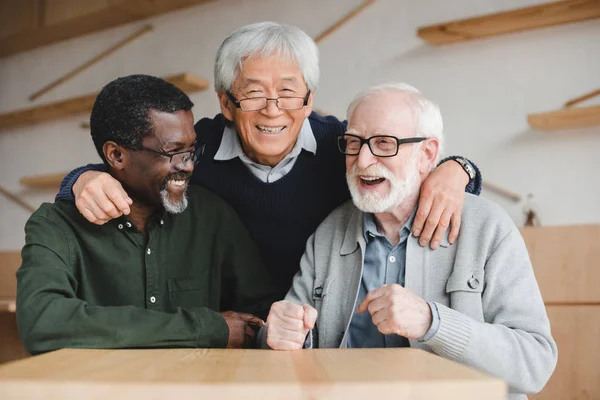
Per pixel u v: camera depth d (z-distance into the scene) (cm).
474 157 372
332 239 179
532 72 358
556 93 350
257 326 167
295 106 182
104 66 514
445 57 383
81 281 164
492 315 153
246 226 208
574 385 285
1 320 348
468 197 168
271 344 136
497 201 366
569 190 347
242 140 194
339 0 419
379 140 161
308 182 201
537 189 355
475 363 135
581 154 346
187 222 185
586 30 344
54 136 536
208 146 204
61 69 538
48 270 150
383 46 402
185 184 169
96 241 166
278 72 178
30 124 549
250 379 80
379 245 169
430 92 387
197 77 450
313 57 183
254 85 179
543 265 295
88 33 524
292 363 98
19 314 140
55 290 145
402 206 166
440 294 158
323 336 168
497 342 137
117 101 162
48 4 507
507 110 365
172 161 164
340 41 416
